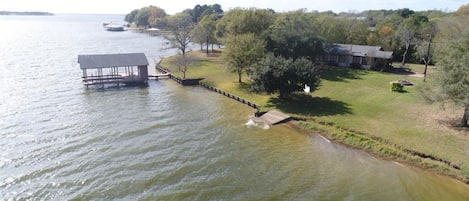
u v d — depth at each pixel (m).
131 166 29.02
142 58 61.22
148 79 64.06
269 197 24.70
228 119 41.81
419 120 38.03
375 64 67.19
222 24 87.19
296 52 61.41
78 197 24.41
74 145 32.97
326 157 31.38
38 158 30.09
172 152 31.98
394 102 44.81
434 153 30.20
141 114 43.09
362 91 50.66
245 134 36.91
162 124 39.56
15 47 108.75
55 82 59.44
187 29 102.94
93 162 29.62
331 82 56.44
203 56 87.00
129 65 59.28
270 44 61.56
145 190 25.41
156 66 76.00
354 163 30.19
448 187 26.11
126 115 42.56
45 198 24.23
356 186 26.36
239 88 55.00
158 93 54.25
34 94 51.12
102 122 39.72
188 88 58.19
